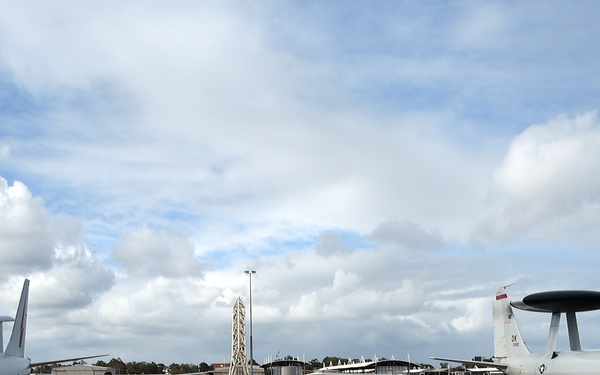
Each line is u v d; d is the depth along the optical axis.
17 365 57.72
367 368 184.12
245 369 181.50
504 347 75.31
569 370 61.38
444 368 186.00
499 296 77.25
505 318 75.75
